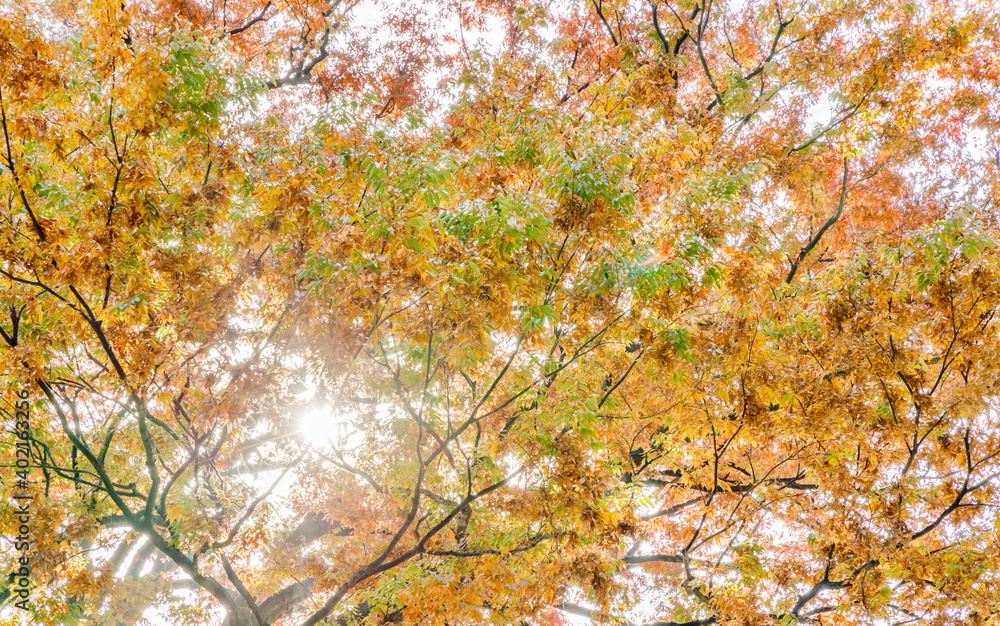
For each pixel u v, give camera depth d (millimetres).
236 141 6199
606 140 6586
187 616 10945
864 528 7703
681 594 10477
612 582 7094
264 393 6000
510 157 7348
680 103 11133
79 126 5613
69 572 7898
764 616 8141
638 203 7656
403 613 7840
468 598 7051
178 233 5945
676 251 6891
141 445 7383
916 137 12195
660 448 10203
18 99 5051
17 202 5551
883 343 8094
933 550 8344
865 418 7680
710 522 9445
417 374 7555
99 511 7879
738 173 8977
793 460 9430
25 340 5789
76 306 5906
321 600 9836
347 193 6227
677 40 13172
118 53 5379
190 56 5555
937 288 8008
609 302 6672
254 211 6543
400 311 6266
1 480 7223
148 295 5543
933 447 8672
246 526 7500
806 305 9102
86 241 5297
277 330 6406
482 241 5918
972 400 7824
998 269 7672
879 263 8602
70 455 8234
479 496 7250
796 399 7984
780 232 11617
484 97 10164
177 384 6043
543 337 6895
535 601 7633
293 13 12305
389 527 9305
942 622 7805
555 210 6383
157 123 5594
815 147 11633
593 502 6457
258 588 10148
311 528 11195
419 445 7004
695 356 7289
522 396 7531
